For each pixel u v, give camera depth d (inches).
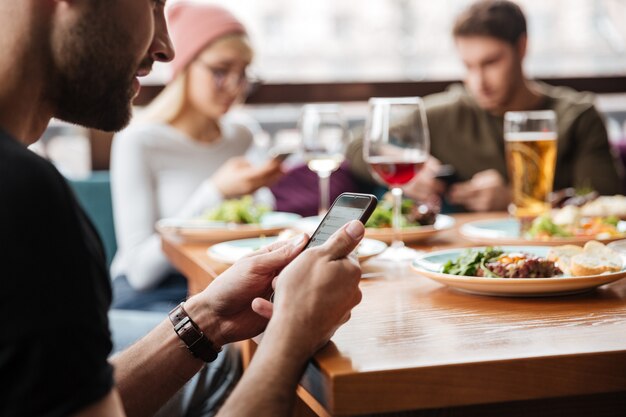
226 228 65.4
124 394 40.5
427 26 133.0
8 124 31.8
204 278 53.3
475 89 101.8
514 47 100.6
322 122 72.7
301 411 43.6
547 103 106.7
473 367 30.4
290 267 33.2
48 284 25.1
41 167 26.1
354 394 29.6
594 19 138.6
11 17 31.4
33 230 25.2
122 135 99.7
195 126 102.5
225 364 58.6
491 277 41.5
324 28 131.0
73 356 25.2
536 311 38.2
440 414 37.7
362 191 109.3
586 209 69.2
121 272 98.3
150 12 34.3
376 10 132.0
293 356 31.0
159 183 100.0
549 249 48.7
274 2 129.3
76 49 32.0
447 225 64.2
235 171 85.0
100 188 104.2
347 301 32.8
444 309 39.2
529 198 62.9
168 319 42.3
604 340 32.9
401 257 53.9
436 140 107.3
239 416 29.7
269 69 130.6
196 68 99.0
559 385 31.1
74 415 25.2
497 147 105.7
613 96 137.7
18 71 31.6
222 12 99.6
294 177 108.5
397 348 32.6
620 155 118.3
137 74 38.5
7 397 24.7
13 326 24.7
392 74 133.3
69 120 34.7
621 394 39.3
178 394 55.6
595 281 39.6
